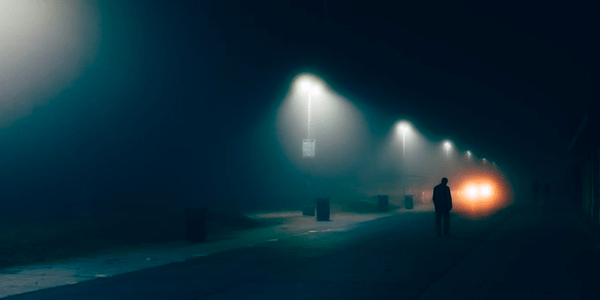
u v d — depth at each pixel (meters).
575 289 10.32
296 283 11.10
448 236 21.16
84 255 16.11
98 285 10.98
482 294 9.91
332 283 11.09
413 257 15.11
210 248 17.81
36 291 10.38
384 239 20.20
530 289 10.34
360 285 10.87
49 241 17.20
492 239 19.91
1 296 9.91
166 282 11.27
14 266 13.88
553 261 14.15
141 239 20.02
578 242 18.72
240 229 25.09
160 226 23.05
